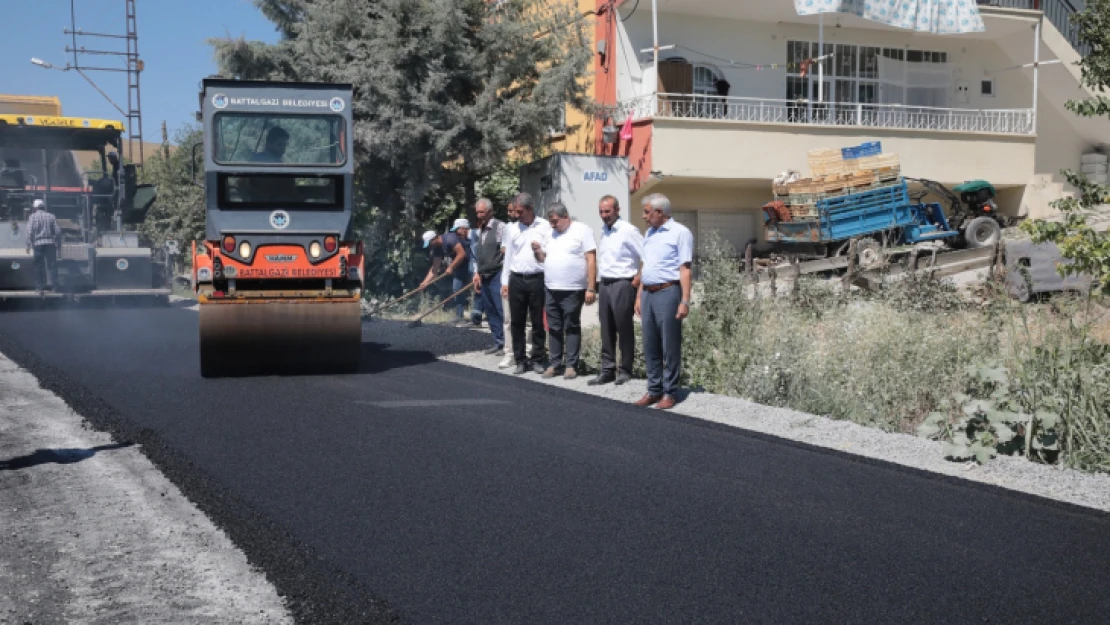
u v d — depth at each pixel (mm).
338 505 5375
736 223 24188
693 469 6238
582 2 24203
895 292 13062
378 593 4145
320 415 7863
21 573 4445
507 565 4480
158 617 3959
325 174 10594
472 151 19297
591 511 5305
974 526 5148
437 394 8984
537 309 10609
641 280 9234
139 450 6676
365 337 13812
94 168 18703
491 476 5977
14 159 18219
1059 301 9586
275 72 20062
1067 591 4270
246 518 5125
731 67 24656
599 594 4152
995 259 13719
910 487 5902
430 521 5105
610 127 22516
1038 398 7203
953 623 3916
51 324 15531
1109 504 5762
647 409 8375
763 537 4914
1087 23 8258
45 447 6750
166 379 9859
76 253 18344
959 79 26672
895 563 4578
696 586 4254
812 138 22812
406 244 19469
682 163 21922
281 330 10164
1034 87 24875
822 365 9359
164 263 19234
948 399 8562
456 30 18953
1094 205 8258
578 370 10742
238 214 10398
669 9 23766
